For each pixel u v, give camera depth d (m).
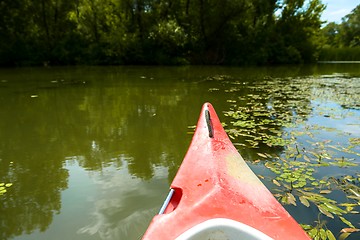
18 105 5.58
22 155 3.13
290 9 20.48
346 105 5.37
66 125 4.23
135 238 1.80
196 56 18.95
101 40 19.14
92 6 18.70
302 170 2.62
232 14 17.77
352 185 2.36
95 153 3.17
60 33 19.55
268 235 1.24
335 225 1.89
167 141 3.50
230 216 1.32
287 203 2.11
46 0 18.27
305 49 21.27
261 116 4.57
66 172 2.72
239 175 1.75
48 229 1.91
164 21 17.97
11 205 2.19
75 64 18.69
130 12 18.81
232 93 6.74
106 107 5.38
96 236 1.83
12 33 17.31
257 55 18.73
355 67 17.55
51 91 7.21
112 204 2.17
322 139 3.46
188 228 1.25
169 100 5.97
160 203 2.16
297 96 6.29
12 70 14.17
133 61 18.73
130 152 3.19
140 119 4.51
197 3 17.89
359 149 3.14
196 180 1.65
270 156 2.95
